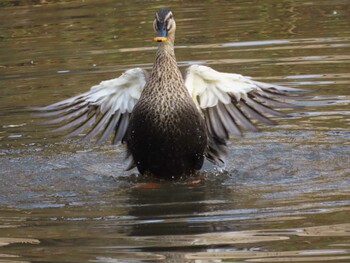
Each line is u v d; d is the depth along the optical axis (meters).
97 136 14.42
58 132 14.58
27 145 14.00
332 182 11.61
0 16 22.50
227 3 23.03
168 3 23.25
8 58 18.98
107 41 19.73
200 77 12.71
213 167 12.77
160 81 12.20
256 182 11.88
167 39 12.23
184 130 12.22
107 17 21.77
